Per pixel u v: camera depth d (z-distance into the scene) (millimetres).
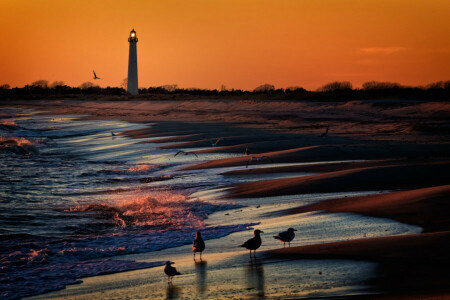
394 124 75125
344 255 15453
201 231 21969
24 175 41875
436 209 20781
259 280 14148
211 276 14984
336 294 12477
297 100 118625
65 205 29703
